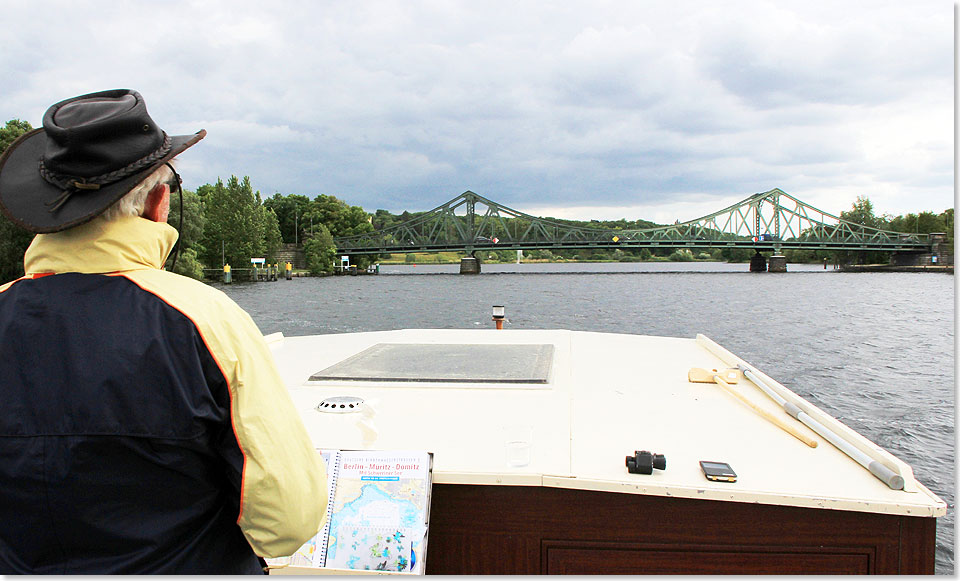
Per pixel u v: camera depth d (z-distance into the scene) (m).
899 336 28.61
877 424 12.86
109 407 1.02
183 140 1.20
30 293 1.08
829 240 110.12
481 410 2.49
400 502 1.78
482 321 36.44
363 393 2.77
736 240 107.81
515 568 1.85
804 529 1.73
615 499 1.80
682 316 38.53
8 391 1.03
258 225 94.00
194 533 1.11
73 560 1.06
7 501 1.04
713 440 2.13
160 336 1.05
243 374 1.09
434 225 119.12
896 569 1.71
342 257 118.38
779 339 27.69
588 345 4.04
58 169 1.06
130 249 1.12
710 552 1.77
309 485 1.14
